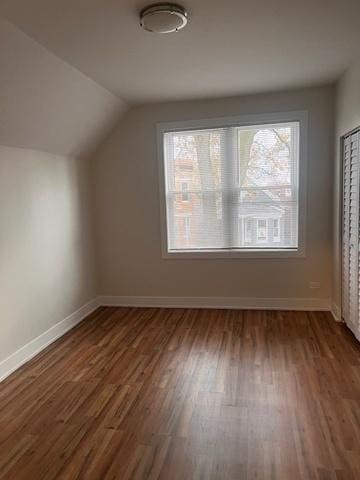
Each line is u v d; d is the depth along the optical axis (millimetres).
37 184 3367
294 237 4078
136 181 4328
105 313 4309
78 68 2908
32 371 2916
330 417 2199
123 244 4477
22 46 2322
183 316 4098
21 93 2627
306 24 2279
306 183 3914
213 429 2121
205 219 4262
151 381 2697
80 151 4066
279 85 3611
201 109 4043
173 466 1844
